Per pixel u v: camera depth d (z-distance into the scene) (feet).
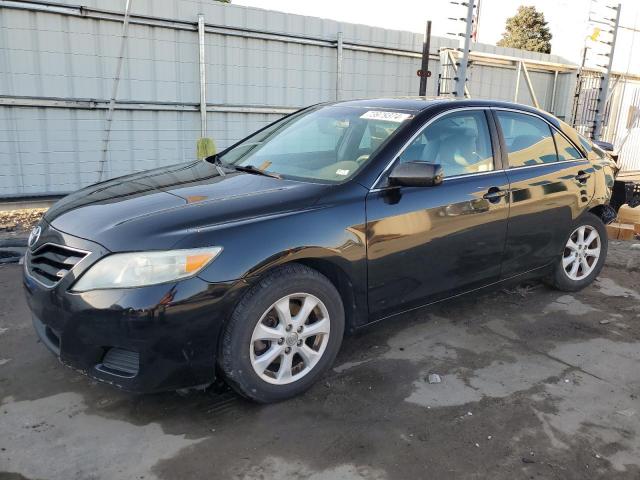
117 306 8.49
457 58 33.53
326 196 10.37
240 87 28.71
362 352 12.17
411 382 10.98
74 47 24.09
